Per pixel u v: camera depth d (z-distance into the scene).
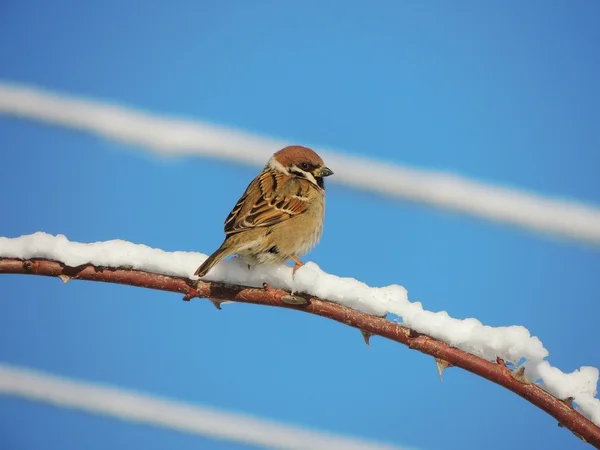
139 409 10.29
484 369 6.49
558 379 6.45
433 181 10.21
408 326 6.73
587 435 6.31
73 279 6.91
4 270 6.79
